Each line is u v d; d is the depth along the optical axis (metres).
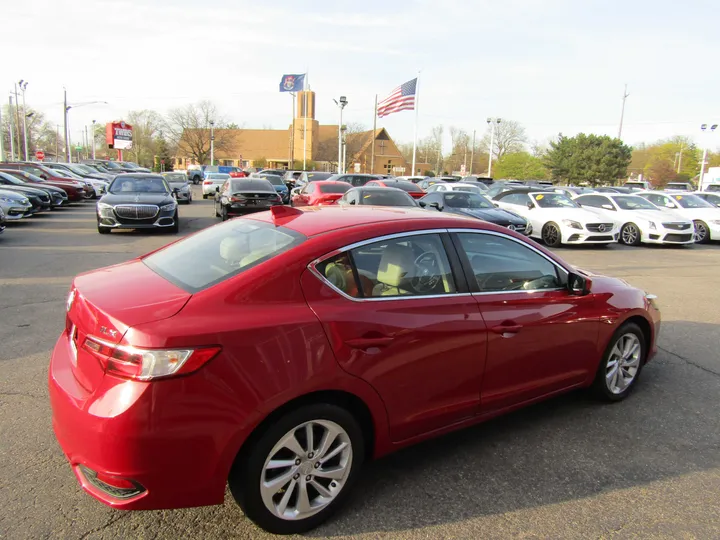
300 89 48.19
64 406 2.41
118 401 2.22
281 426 2.49
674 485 3.15
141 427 2.20
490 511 2.87
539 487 3.10
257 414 2.40
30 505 2.80
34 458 3.22
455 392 3.13
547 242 14.62
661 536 2.69
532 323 3.44
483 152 86.75
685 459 3.44
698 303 7.74
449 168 96.50
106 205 13.25
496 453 3.48
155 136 95.31
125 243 12.20
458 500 2.97
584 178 61.03
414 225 3.14
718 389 4.57
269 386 2.41
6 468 3.11
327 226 3.01
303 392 2.50
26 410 3.81
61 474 3.08
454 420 3.20
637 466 3.34
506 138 80.62
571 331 3.70
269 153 93.50
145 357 2.22
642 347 4.36
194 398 2.27
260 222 3.34
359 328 2.69
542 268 3.68
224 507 2.86
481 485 3.12
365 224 3.04
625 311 4.06
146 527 2.67
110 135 69.94
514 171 70.69
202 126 77.00
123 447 2.20
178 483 2.30
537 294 3.55
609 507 2.92
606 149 60.12
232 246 3.08
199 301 2.46
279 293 2.58
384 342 2.76
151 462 2.24
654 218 14.96
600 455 3.47
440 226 3.25
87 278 3.00
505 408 3.46
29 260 9.73
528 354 3.46
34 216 18.06
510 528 2.74
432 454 3.46
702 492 3.08
